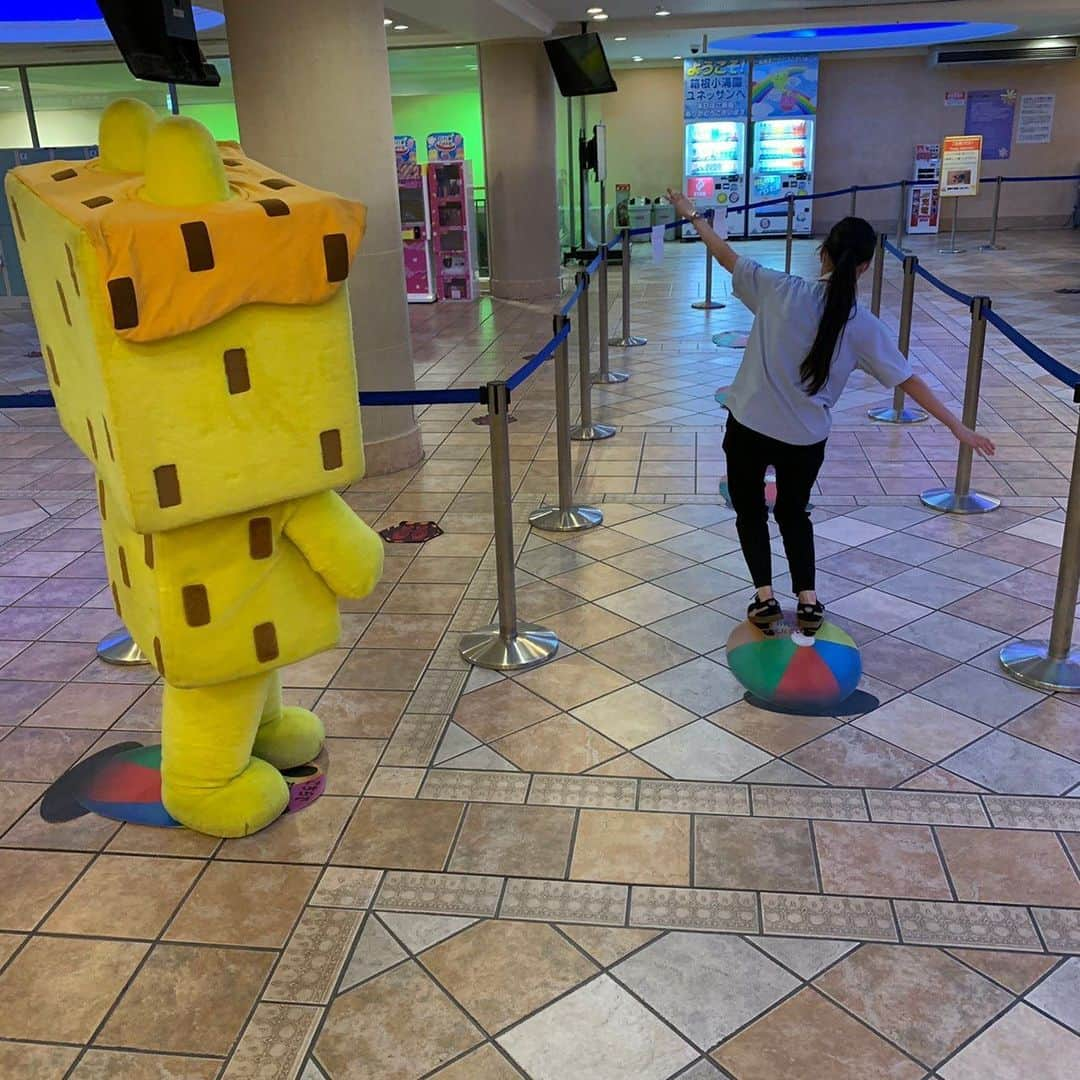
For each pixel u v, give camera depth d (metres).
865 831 2.84
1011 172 17.22
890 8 11.31
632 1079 2.10
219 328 2.34
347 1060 2.18
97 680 3.87
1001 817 2.87
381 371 5.96
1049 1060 2.12
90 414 2.47
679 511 5.29
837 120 17.22
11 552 5.14
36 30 10.59
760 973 2.37
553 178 12.42
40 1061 2.20
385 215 5.73
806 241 16.88
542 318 11.22
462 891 2.67
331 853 2.84
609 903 2.60
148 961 2.47
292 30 5.20
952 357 8.33
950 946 2.42
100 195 2.30
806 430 3.46
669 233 17.61
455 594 4.46
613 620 4.14
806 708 3.45
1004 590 4.25
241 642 2.68
